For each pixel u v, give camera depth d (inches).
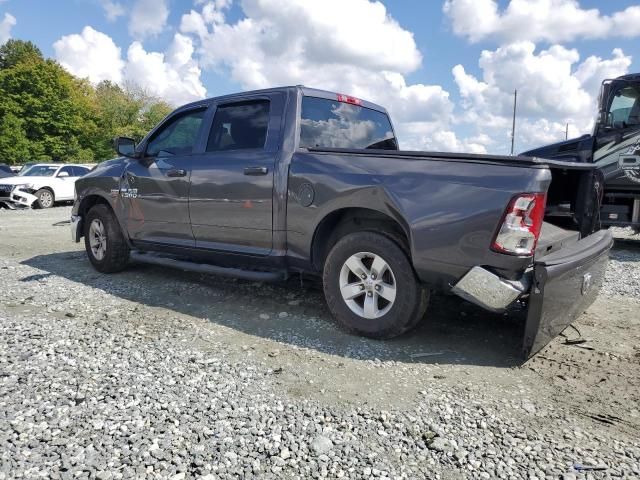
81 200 233.3
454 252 124.8
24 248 303.9
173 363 126.0
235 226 169.8
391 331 139.7
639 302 188.7
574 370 125.9
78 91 2194.9
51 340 139.9
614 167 306.2
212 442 91.1
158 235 199.5
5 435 91.9
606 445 92.7
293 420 99.5
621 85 300.4
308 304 178.5
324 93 174.9
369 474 83.3
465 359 132.0
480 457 88.4
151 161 200.2
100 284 207.2
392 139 205.0
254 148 167.3
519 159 119.1
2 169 776.3
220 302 181.2
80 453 86.8
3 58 2532.0
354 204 139.8
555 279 118.5
